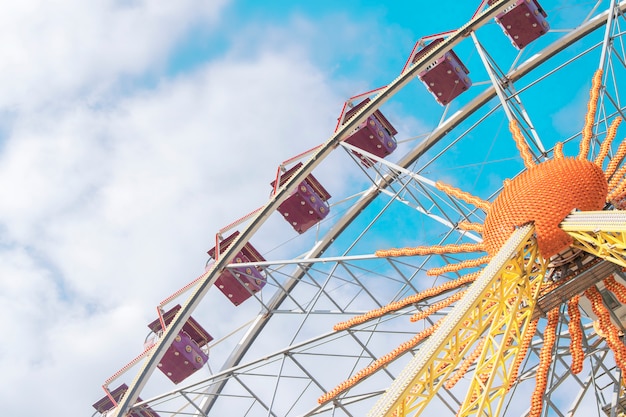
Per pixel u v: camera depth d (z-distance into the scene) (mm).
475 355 29734
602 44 40875
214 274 45594
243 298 48500
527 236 30422
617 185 32531
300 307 43625
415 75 44625
